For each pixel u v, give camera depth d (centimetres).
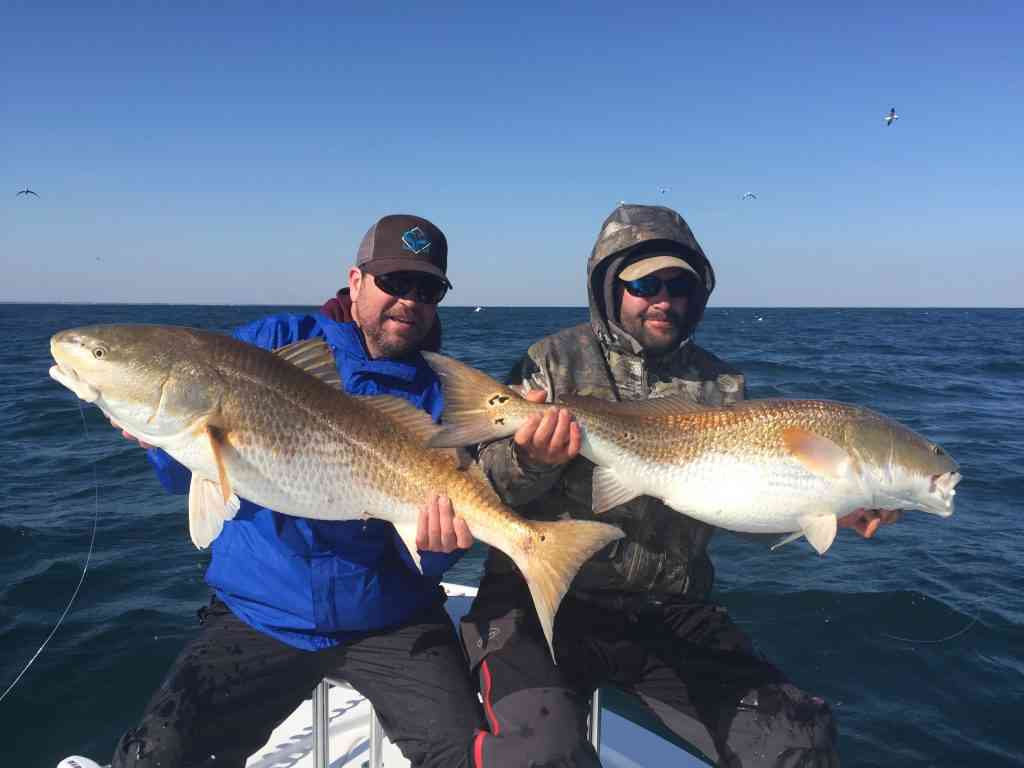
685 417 134
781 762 116
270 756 147
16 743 170
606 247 145
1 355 1112
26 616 222
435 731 121
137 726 116
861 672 200
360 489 123
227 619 133
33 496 341
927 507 133
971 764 164
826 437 131
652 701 132
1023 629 218
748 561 269
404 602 134
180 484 133
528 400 125
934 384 822
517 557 121
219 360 116
